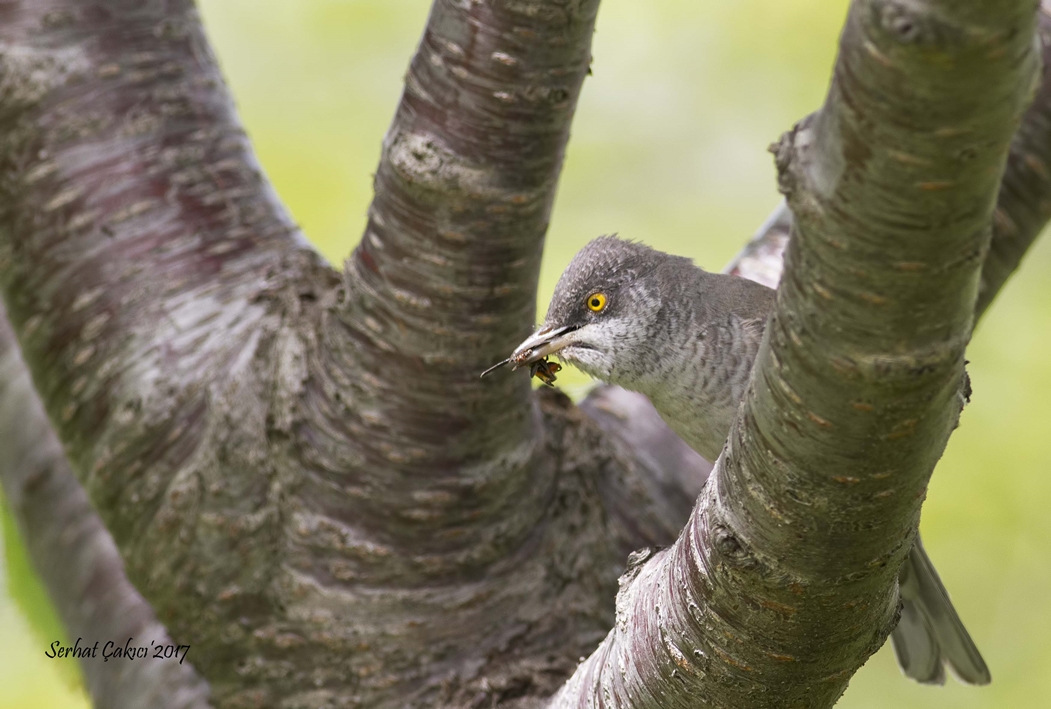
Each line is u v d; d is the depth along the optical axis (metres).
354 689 5.70
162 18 6.87
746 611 3.72
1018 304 12.16
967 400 4.49
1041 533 11.49
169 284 6.24
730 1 13.20
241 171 6.83
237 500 5.73
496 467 5.75
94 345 6.16
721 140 12.98
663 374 6.22
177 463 5.84
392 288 5.38
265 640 5.75
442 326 5.38
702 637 3.86
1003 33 2.46
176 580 5.83
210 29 12.80
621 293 6.34
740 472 3.54
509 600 5.86
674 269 6.33
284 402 5.73
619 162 12.98
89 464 6.12
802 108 12.95
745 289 6.22
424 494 5.65
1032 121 6.29
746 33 13.16
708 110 13.08
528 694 5.71
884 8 2.52
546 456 6.16
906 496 3.39
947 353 3.04
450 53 5.00
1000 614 11.73
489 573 5.85
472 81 4.98
